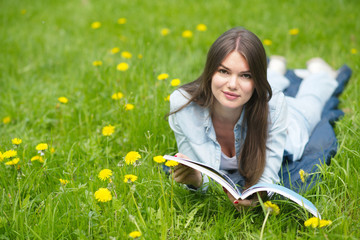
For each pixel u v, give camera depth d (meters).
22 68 4.12
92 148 2.57
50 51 4.42
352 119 2.78
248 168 2.14
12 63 4.14
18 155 2.38
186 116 2.17
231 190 1.83
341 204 2.03
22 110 3.28
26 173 2.21
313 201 2.08
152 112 2.83
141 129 2.69
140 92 3.15
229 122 2.15
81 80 3.66
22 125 3.06
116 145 2.70
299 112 2.76
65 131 2.93
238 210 1.99
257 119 2.06
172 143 2.69
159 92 3.00
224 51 1.83
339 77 3.47
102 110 3.10
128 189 2.12
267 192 2.04
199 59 3.97
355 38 4.37
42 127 3.06
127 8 5.66
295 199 1.75
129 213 1.90
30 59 4.29
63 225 1.88
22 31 4.99
